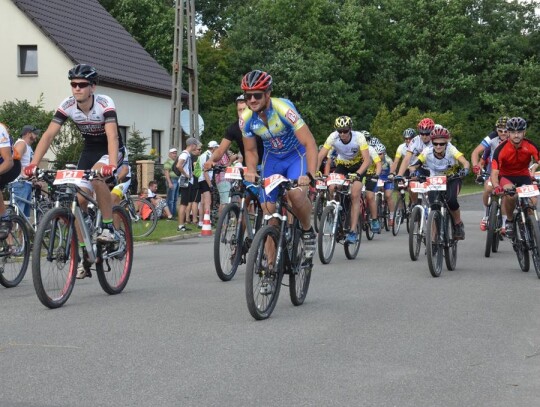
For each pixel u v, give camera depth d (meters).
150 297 8.48
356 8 58.34
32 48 31.16
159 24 45.69
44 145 8.10
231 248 9.83
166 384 5.13
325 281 9.79
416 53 60.16
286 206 7.55
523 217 10.38
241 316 7.41
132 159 27.27
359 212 12.16
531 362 5.77
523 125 10.54
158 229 17.59
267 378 5.29
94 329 6.77
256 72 7.38
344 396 4.91
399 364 5.68
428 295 8.70
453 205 10.66
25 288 9.17
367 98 57.97
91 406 4.68
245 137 7.72
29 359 5.73
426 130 13.73
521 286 9.40
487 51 60.97
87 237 8.12
